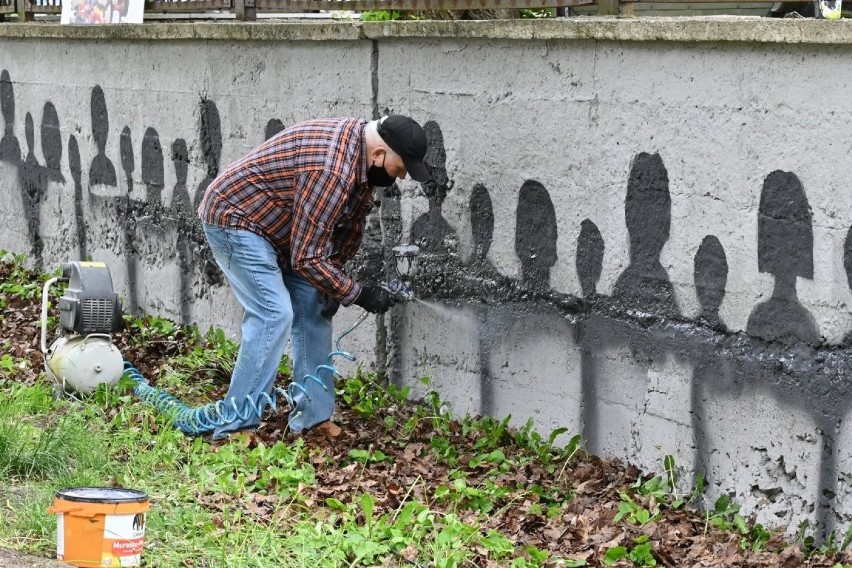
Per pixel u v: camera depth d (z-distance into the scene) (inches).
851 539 190.4
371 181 233.8
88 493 168.6
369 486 216.5
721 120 204.1
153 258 351.9
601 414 233.3
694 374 214.1
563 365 239.6
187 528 189.5
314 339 248.4
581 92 228.5
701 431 214.1
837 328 190.9
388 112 272.1
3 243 435.2
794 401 197.9
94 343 259.0
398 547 188.2
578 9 327.6
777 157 196.1
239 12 314.2
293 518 197.6
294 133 231.5
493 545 190.5
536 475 226.4
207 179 326.3
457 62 253.6
